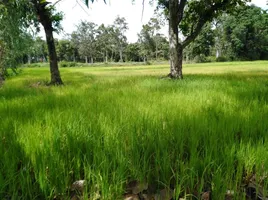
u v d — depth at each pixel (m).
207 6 12.37
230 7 12.70
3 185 1.60
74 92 6.66
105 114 3.37
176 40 11.98
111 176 1.76
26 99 5.31
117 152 2.02
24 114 3.62
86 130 2.55
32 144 2.13
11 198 1.63
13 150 2.08
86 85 9.33
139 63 83.06
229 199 1.64
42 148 2.05
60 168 1.79
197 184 1.68
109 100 4.80
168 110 3.52
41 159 1.78
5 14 8.16
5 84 10.81
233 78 10.97
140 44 92.69
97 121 2.94
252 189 1.77
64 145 2.22
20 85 10.89
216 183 1.59
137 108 3.74
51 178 1.70
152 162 2.15
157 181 1.84
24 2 8.52
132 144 2.19
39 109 3.84
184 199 1.62
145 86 7.84
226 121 2.80
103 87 8.02
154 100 4.62
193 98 4.71
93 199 1.62
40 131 2.54
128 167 1.93
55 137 2.23
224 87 6.68
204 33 71.38
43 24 11.29
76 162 1.93
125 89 6.84
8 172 1.73
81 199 1.65
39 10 10.72
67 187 1.80
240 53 77.62
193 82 8.49
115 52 102.62
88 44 97.19
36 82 12.79
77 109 3.79
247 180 1.87
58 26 11.77
